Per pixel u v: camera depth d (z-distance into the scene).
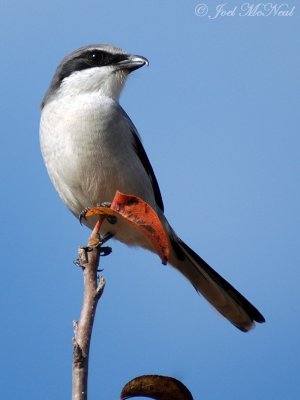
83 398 4.04
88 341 4.32
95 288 4.63
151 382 4.30
